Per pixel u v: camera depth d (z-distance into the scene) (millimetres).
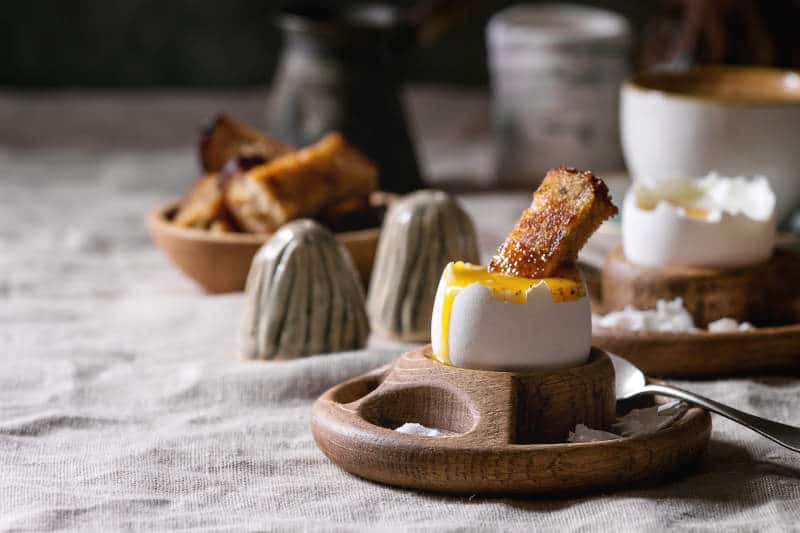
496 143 1173
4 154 1317
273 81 1602
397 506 645
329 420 662
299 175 859
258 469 678
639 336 743
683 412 670
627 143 930
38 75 1576
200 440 703
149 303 884
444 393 659
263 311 777
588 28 1199
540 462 636
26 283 931
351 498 651
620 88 1141
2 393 760
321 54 1072
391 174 1086
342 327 777
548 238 664
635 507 636
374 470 651
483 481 640
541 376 653
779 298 778
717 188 794
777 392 734
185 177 1243
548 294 656
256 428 713
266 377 748
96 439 709
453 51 1571
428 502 646
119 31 1570
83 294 915
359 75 1074
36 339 826
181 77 1596
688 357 743
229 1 1568
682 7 1047
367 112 1077
